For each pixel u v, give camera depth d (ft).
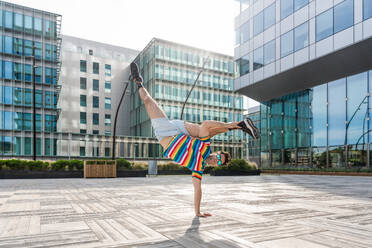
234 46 107.24
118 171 67.77
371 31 60.85
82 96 174.19
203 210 16.96
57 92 132.16
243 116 170.71
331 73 79.30
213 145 156.15
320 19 72.74
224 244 9.77
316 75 82.33
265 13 92.02
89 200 22.08
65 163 65.51
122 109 184.24
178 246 9.53
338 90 83.15
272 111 109.50
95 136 132.57
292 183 43.19
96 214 15.72
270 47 89.35
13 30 121.49
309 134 91.66
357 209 17.44
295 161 96.78
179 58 154.61
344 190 30.91
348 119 79.66
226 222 13.42
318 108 89.10
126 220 13.99
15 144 116.37
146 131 150.82
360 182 45.83
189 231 11.67
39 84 124.16
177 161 14.28
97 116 176.76
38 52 125.39
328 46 70.23
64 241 10.21
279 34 85.81
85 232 11.58
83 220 14.05
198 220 13.94
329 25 70.33
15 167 62.44
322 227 12.42
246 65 100.27
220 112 163.94
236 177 66.39
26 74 122.52
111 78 184.24
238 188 33.63
